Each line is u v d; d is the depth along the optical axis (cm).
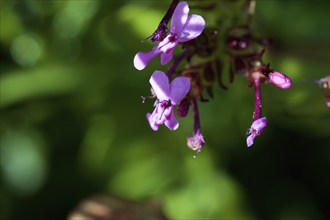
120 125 48
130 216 43
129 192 47
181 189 47
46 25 48
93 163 48
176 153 48
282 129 49
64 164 49
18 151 50
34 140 50
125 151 48
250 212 48
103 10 47
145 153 48
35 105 49
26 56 49
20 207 50
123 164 48
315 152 50
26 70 48
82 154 49
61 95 48
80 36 48
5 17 49
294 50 44
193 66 36
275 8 46
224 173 48
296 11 46
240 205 48
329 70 45
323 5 46
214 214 47
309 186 50
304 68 45
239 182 48
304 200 49
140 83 47
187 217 47
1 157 50
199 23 32
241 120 47
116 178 48
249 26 39
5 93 47
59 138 49
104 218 43
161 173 48
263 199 49
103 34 47
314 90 45
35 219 50
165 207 47
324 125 47
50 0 48
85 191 49
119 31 45
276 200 49
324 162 50
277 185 49
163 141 48
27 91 47
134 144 48
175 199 47
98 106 48
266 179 49
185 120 47
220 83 37
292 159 50
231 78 37
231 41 37
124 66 47
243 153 49
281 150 50
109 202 43
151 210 43
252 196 49
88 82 47
